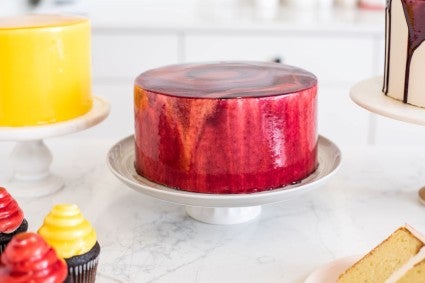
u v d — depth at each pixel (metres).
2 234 0.88
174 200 0.93
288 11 2.46
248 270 0.92
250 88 0.97
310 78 1.02
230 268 0.92
